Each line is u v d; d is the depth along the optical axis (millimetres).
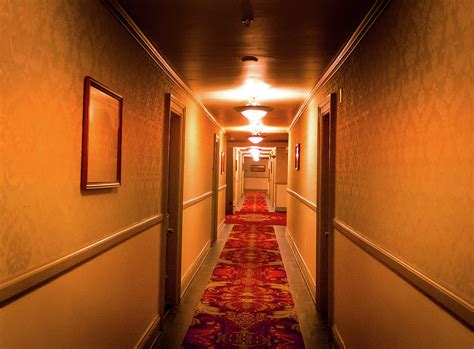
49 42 1534
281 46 2863
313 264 4383
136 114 2637
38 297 1500
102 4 2029
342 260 2949
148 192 2961
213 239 7457
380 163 2068
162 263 3391
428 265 1474
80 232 1842
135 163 2629
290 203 7668
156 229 3219
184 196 4438
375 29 2203
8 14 1282
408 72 1703
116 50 2246
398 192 1797
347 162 2850
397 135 1822
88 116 1851
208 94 4727
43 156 1511
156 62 3084
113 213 2250
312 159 4625
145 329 2982
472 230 1180
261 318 3678
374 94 2197
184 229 4512
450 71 1330
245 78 3857
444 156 1364
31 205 1436
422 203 1538
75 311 1807
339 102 3188
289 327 3479
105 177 2072
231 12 2283
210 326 3469
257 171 25312
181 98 4180
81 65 1811
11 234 1321
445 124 1361
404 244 1715
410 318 1639
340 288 2992
